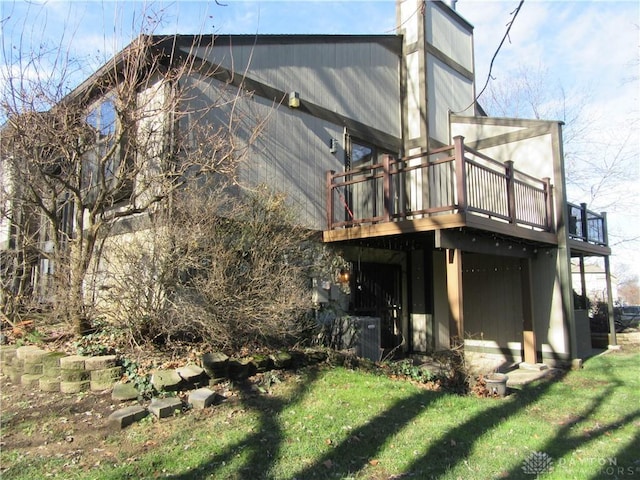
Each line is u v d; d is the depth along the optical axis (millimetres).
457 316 6543
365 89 9672
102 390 4496
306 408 4488
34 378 4672
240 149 6645
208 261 5449
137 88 6332
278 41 7844
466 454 3732
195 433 3746
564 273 8984
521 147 9836
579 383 7051
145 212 5961
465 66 12141
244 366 5215
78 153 5820
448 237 6613
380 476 3281
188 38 6488
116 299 5211
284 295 5855
